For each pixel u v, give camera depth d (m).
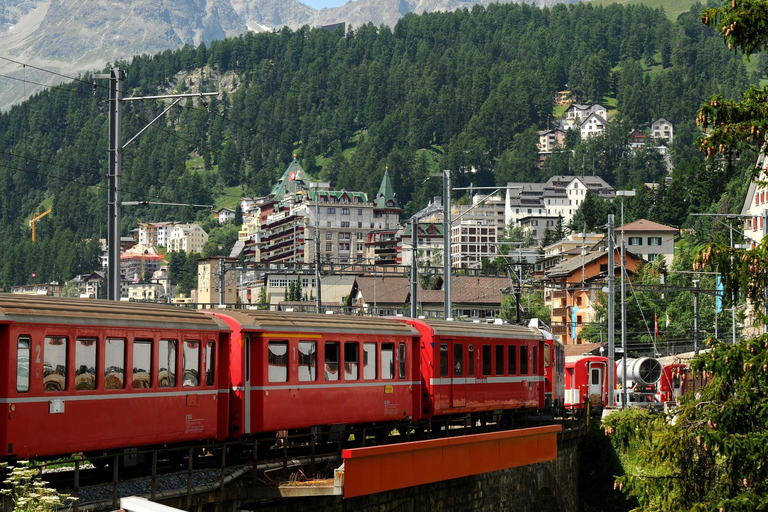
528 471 36.72
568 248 183.88
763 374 21.80
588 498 50.03
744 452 21.77
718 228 178.00
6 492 15.15
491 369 35.56
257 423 24.22
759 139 21.55
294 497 22.52
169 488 20.31
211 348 23.11
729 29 20.70
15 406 17.81
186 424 22.14
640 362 64.56
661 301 99.81
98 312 19.89
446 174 45.31
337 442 27.86
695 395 23.98
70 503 17.55
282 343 25.09
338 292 165.88
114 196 28.12
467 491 31.05
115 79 28.45
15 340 17.88
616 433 25.77
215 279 198.12
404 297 126.69
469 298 126.19
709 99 21.91
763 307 21.94
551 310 123.75
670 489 23.25
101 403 19.73
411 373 30.72
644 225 171.75
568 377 59.62
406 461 24.70
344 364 27.41
